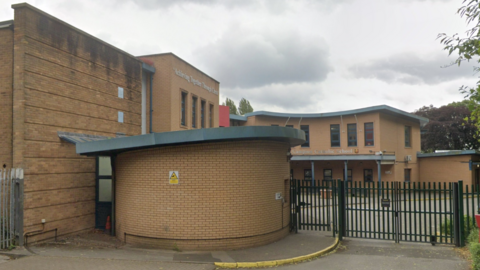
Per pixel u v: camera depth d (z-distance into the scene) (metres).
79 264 8.45
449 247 11.27
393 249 11.10
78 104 12.29
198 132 9.88
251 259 9.44
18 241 9.94
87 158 12.54
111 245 10.77
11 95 10.43
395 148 32.44
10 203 9.88
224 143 10.47
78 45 12.41
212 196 10.29
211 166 10.34
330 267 9.08
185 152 10.34
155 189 10.48
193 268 8.55
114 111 14.16
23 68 10.23
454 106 45.56
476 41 8.69
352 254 10.50
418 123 36.50
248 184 10.70
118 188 11.61
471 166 30.84
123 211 11.24
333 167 33.72
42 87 10.84
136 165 10.84
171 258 9.36
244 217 10.59
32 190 10.38
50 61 11.19
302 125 34.84
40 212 10.62
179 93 19.44
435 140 44.62
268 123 34.75
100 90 13.41
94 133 13.00
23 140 10.15
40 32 10.85
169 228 10.31
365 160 32.38
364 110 30.86
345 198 12.60
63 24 11.73
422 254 10.41
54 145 11.20
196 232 10.22
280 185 12.04
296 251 10.36
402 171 32.88
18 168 9.95
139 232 10.66
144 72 18.36
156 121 18.44
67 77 11.84
